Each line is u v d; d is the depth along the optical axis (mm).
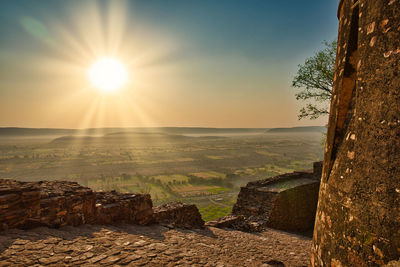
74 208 6598
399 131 2713
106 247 5531
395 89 2803
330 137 4164
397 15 2830
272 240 10023
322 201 4168
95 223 7273
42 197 6152
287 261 7367
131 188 112438
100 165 192625
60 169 169125
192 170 174750
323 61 16641
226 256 6711
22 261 4184
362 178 3121
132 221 8477
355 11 3758
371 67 3152
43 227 5812
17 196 5453
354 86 3730
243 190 15125
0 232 5051
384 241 2727
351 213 3225
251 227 11570
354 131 3406
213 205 70875
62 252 4816
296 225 14344
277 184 15516
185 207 10781
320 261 3977
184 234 8367
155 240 6805
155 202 83250
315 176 16719
